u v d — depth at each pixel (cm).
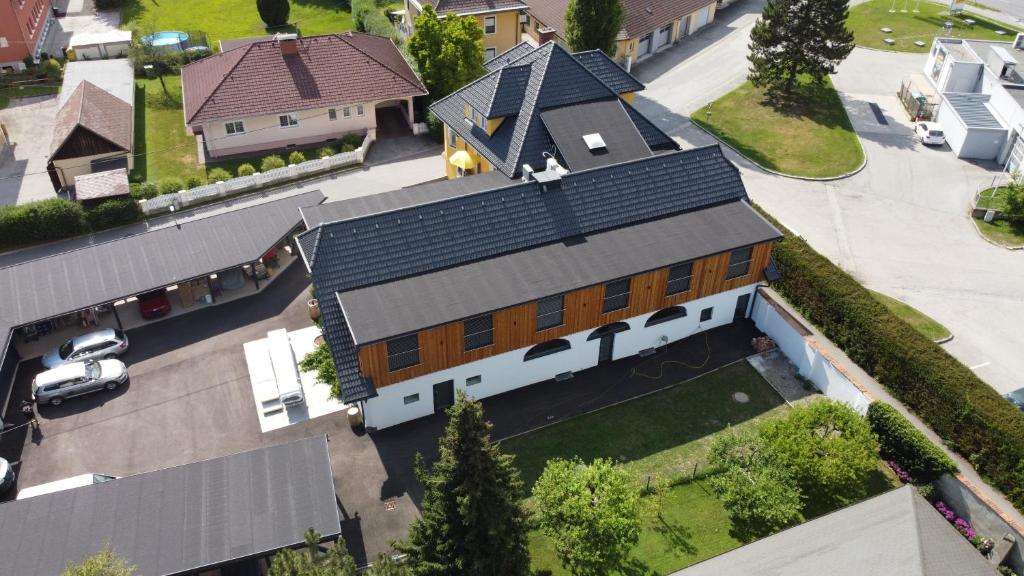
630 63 6825
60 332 4088
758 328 4166
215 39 7494
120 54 7019
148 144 5809
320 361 3806
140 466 3375
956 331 4078
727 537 3100
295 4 8338
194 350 3994
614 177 3938
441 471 2411
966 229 4916
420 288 3456
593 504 2931
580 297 3584
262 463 3061
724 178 4112
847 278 3991
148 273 4072
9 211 4662
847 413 3259
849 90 6606
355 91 5759
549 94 4453
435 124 5900
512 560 2530
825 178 5397
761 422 3575
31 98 6375
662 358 3984
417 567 2486
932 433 3456
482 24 6806
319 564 2308
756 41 6262
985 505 3009
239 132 5622
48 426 3562
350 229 3512
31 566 2698
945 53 6359
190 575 2719
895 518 2361
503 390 3762
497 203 3728
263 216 4503
